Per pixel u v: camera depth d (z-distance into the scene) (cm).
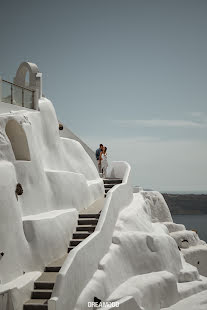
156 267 1633
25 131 1412
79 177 1712
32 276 1236
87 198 1767
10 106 1595
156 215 2561
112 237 1585
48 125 1752
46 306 1138
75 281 1212
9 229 1200
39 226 1320
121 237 1587
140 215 1847
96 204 1802
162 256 1666
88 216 1623
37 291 1195
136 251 1602
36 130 1666
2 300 1075
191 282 1756
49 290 1198
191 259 2367
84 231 1560
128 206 1895
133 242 1605
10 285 1136
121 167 2195
